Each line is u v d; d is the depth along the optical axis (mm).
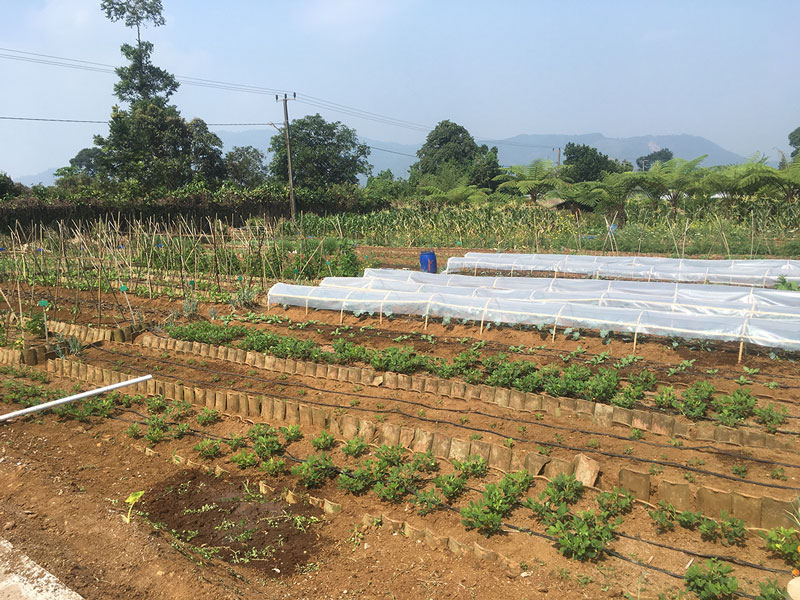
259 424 8109
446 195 43688
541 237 25547
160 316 14281
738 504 5496
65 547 5328
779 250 20172
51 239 21500
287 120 39438
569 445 7141
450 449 7090
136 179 39000
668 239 22766
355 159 56750
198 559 5398
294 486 6820
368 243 29219
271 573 5352
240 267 19594
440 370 9367
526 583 4996
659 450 6867
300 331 12656
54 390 9789
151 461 7570
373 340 11711
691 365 8992
